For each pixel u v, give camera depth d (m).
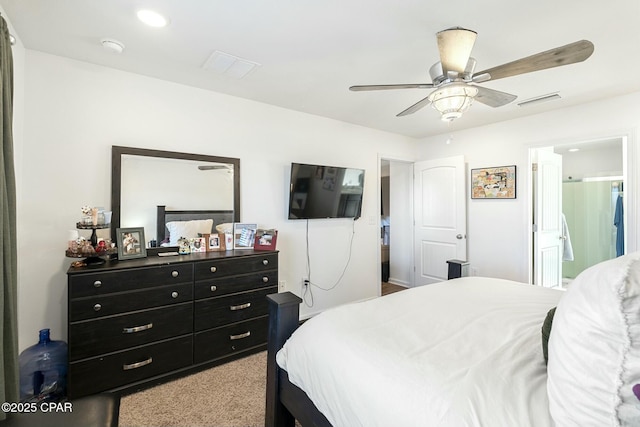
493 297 1.81
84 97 2.20
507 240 3.61
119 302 1.94
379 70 2.33
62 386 1.93
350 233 3.78
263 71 2.35
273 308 1.55
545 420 0.76
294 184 3.12
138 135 2.41
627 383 0.61
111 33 1.84
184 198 2.60
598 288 0.71
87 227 2.00
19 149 1.95
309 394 1.23
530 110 3.23
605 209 4.65
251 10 1.62
